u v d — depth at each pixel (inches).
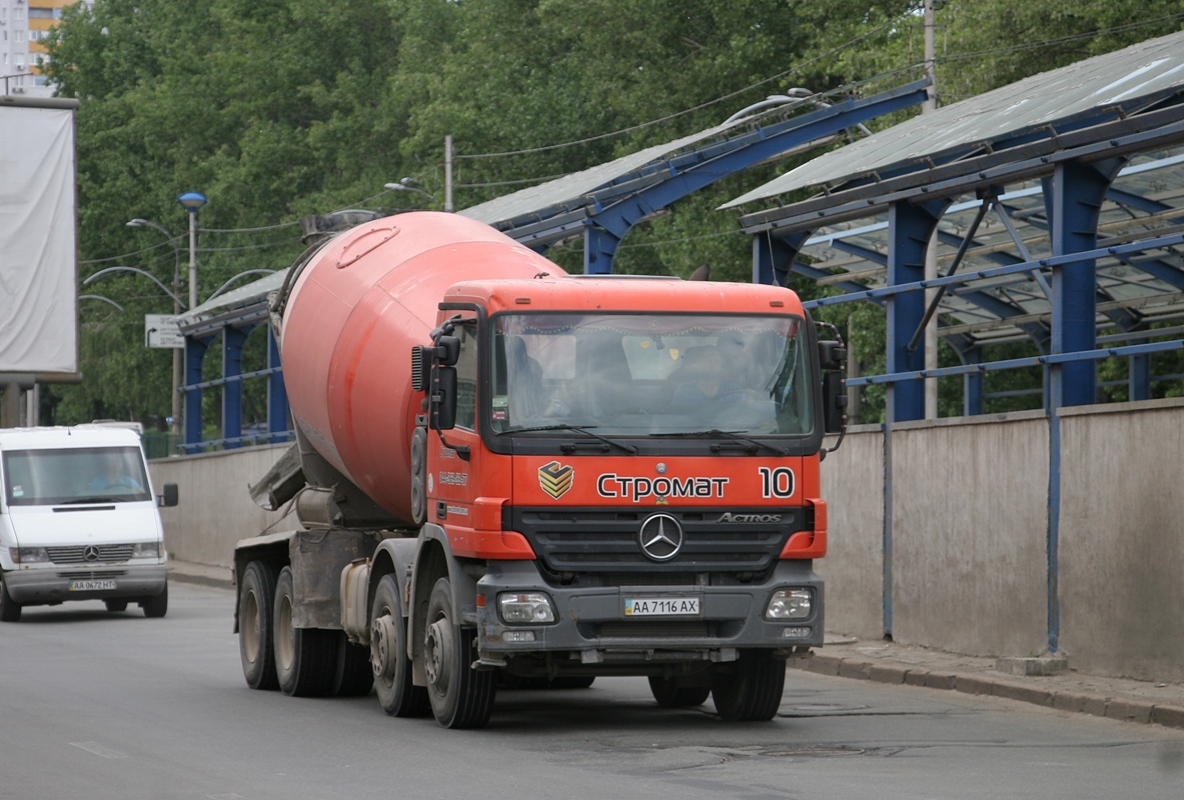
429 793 480.1
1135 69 898.7
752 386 607.5
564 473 586.9
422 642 655.1
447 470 620.1
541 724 654.5
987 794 468.4
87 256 4010.8
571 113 2780.5
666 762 539.8
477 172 2849.4
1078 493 768.3
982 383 1489.9
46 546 1262.3
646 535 590.6
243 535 1840.6
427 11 3410.4
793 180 1079.0
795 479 604.4
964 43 1636.3
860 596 952.9
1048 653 789.2
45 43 4308.6
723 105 2418.8
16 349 1763.0
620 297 605.9
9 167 1765.5
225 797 476.4
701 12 2480.3
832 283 1295.5
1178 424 703.7
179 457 2080.5
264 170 3683.6
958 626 862.5
